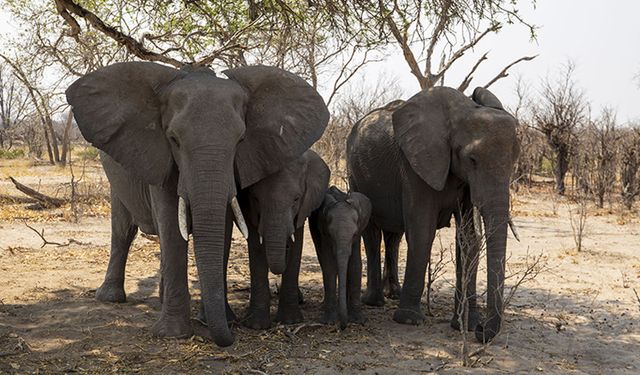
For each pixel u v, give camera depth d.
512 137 6.32
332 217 6.59
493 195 6.22
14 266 9.78
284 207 6.29
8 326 6.56
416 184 6.92
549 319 7.49
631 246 13.07
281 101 6.10
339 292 6.48
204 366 5.55
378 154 7.68
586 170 22.52
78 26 8.88
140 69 5.76
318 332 6.57
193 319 6.58
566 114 25.16
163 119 5.69
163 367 5.52
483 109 6.55
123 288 7.83
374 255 8.00
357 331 6.66
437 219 7.18
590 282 9.62
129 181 7.00
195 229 5.25
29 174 27.95
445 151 6.60
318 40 10.70
